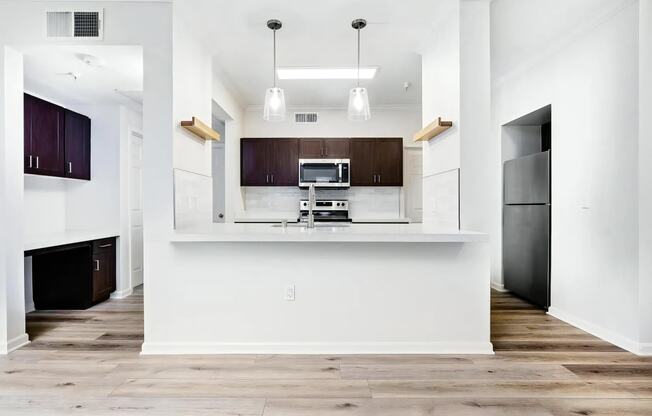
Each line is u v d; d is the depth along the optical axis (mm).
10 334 2639
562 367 2367
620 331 2725
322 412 1855
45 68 2988
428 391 2061
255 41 3283
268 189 5680
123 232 4250
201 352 2596
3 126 2588
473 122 2643
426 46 3332
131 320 3359
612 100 2758
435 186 3111
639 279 2555
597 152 2916
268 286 2615
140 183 4641
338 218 5465
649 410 1874
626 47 2625
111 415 1828
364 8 2754
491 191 2643
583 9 2750
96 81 3309
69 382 2164
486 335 2615
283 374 2266
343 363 2428
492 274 4664
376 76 4195
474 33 2635
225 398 1985
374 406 1909
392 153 5418
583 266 3098
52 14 2568
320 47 3414
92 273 3770
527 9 2748
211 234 2428
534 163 3785
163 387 2105
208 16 2840
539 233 3717
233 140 4992
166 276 2607
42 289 3719
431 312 2619
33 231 3725
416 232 2465
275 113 2805
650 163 2531
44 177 3691
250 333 2617
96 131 4207
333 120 5602
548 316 3502
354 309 2619
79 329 3115
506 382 2166
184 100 2811
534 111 3738
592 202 2980
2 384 2141
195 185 3018
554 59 3408
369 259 2615
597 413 1849
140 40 2566
